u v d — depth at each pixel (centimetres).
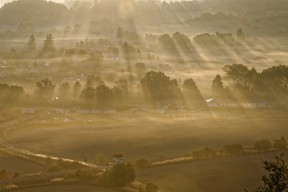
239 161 11519
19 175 10319
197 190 9119
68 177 10138
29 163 11769
